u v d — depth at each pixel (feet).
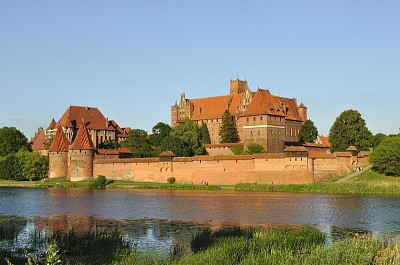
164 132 601.21
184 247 158.20
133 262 133.28
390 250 132.46
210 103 654.12
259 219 224.94
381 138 532.32
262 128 498.69
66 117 652.48
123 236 183.32
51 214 250.57
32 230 198.29
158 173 453.58
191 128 573.33
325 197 321.32
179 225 210.38
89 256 142.82
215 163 423.23
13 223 220.23
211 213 246.47
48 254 104.27
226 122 561.43
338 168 396.37
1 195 364.38
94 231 186.91
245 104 598.75
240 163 412.36
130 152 530.27
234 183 413.80
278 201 298.76
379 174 387.75
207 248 143.02
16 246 162.20
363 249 133.69
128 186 433.07
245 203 289.33
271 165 399.24
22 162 517.55
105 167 486.79
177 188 415.85
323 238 159.02
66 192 391.65
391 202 288.10
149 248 160.04
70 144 518.37
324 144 586.45
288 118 574.15
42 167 522.88
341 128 481.87
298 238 151.84
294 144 533.55
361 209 256.73
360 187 350.84
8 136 649.61
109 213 251.80
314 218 226.38
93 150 497.87
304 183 386.11
